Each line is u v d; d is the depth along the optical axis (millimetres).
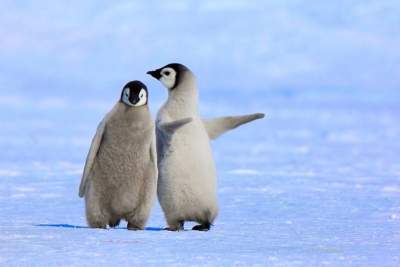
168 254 18312
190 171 24328
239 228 24297
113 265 16703
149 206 23844
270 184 42656
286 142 91250
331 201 33938
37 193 37094
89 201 23781
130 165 23484
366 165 58906
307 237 21875
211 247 19594
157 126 24719
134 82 23453
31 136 95938
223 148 80375
